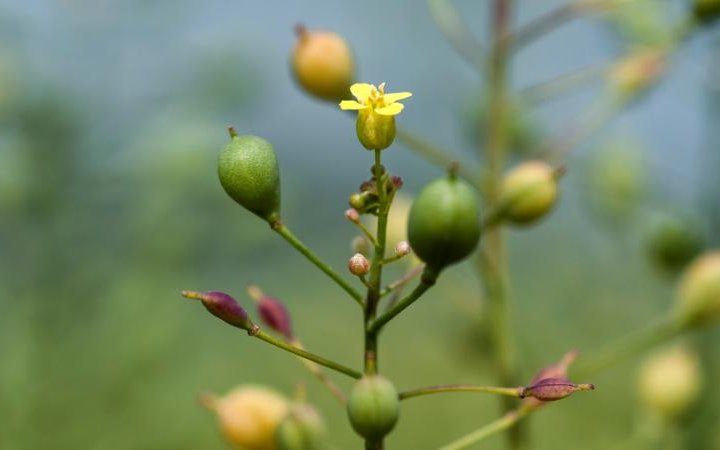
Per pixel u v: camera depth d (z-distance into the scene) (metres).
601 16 0.26
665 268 0.26
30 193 0.27
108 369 0.27
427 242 0.16
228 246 0.29
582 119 0.25
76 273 0.27
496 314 0.23
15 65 0.27
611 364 0.23
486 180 0.23
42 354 0.26
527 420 0.23
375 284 0.17
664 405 0.24
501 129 0.24
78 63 0.28
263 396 0.20
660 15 0.26
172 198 0.27
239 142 0.17
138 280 0.27
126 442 0.26
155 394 0.27
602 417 0.29
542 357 0.29
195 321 0.28
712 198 0.26
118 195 0.28
